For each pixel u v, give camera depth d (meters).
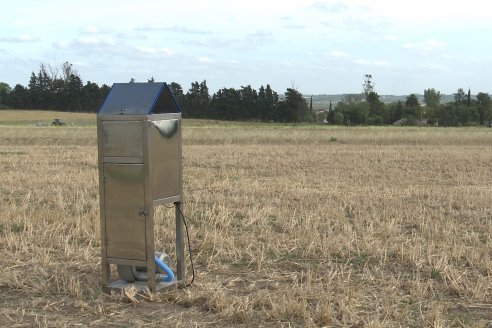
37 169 19.88
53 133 41.09
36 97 111.75
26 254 8.16
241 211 11.65
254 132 41.62
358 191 15.01
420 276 7.20
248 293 6.55
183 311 5.96
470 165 22.98
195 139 38.06
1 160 23.23
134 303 6.15
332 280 7.00
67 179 16.75
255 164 22.92
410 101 93.88
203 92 101.69
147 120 6.07
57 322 5.58
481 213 11.73
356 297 6.18
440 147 32.88
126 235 6.35
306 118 96.50
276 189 15.18
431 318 5.60
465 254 8.13
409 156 26.50
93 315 5.85
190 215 11.20
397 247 8.37
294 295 6.28
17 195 14.07
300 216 10.99
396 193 14.66
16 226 10.04
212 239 8.96
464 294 6.50
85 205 12.32
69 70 113.50
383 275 7.20
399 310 5.91
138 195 6.22
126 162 6.21
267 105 96.94
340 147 32.84
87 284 6.85
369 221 10.42
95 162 22.86
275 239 9.17
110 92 6.42
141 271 6.80
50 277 7.13
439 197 13.91
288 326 5.49
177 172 6.59
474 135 39.28
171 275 6.66
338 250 8.33
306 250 8.41
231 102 98.38
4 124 70.94
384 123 91.62
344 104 96.31
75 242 8.83
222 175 19.23
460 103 95.12
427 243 8.78
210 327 5.49
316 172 20.44
